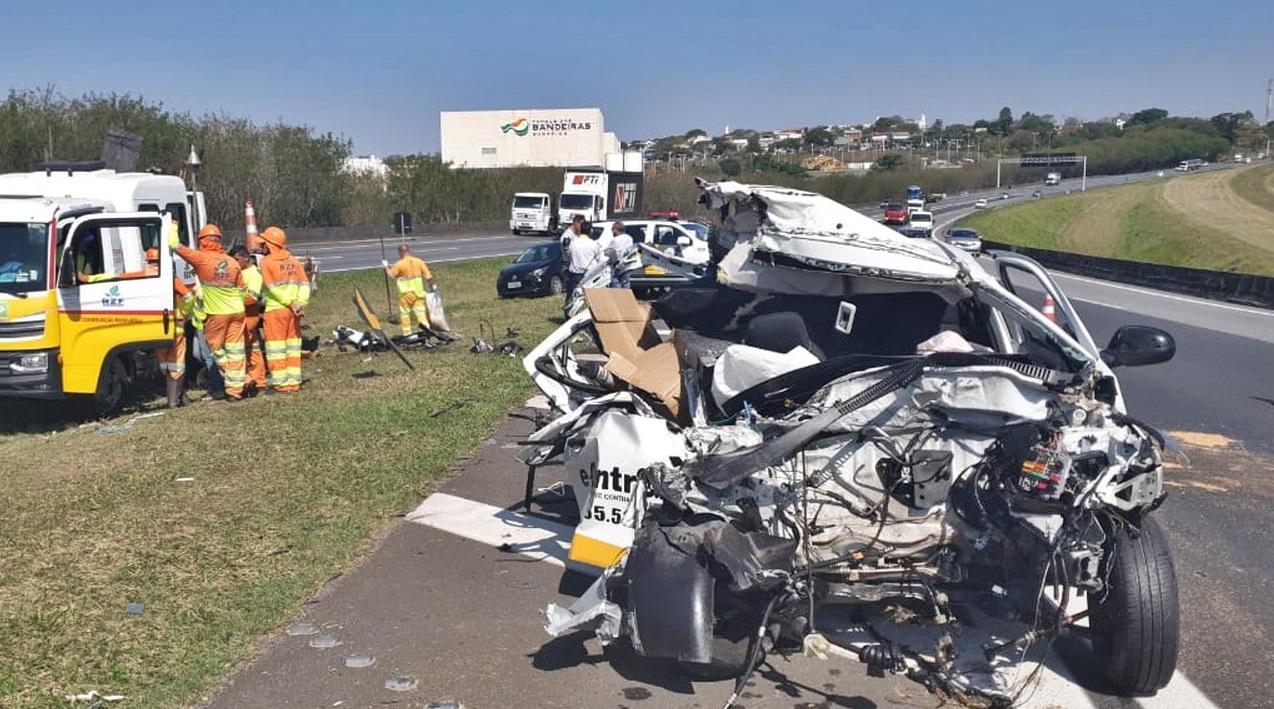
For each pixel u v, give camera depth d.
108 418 12.62
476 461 9.48
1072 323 5.84
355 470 9.06
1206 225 81.56
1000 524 4.92
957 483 5.07
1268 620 5.98
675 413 5.93
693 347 6.04
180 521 7.67
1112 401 5.13
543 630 5.77
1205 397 12.79
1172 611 4.73
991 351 5.92
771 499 5.04
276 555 6.92
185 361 13.52
